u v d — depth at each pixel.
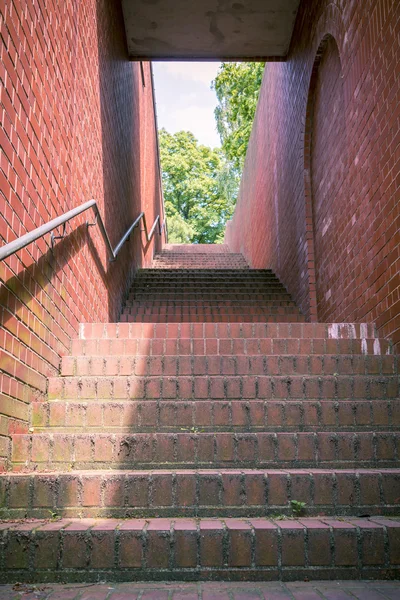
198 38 7.95
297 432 3.04
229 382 3.43
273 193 9.71
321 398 3.43
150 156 12.77
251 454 2.87
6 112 2.62
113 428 3.11
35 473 2.58
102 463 2.81
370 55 4.31
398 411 3.22
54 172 3.56
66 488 2.51
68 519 2.45
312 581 2.16
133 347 3.97
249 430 3.16
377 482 2.58
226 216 31.73
